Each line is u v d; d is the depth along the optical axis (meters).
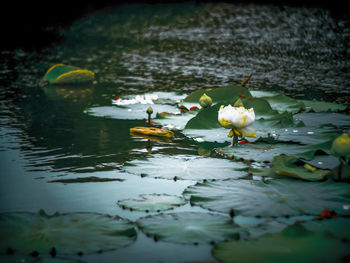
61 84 6.26
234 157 2.89
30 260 1.61
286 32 12.72
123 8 17.61
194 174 2.56
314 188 2.29
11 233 1.79
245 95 4.35
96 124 3.96
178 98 5.05
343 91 5.60
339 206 2.07
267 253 1.60
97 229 1.85
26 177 2.60
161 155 3.04
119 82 6.46
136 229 1.87
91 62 8.53
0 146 3.25
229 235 1.81
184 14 16.19
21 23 14.70
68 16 15.97
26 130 3.74
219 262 1.62
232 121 3.04
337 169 2.44
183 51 9.98
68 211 2.11
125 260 1.66
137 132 3.66
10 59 8.85
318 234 1.71
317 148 2.96
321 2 17.39
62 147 3.24
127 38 12.20
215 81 6.52
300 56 9.19
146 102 4.83
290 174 2.43
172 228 1.87
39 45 11.09
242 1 18.42
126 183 2.49
